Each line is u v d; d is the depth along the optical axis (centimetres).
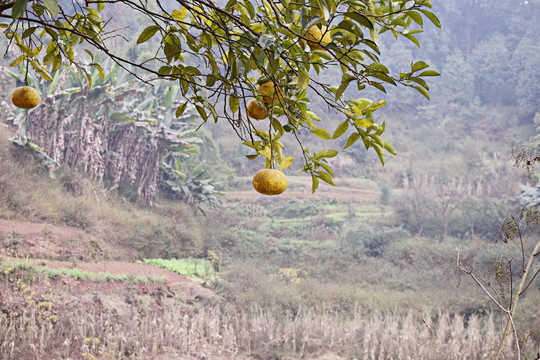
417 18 142
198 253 1845
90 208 1548
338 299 1462
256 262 1952
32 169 1528
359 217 2959
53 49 199
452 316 1359
